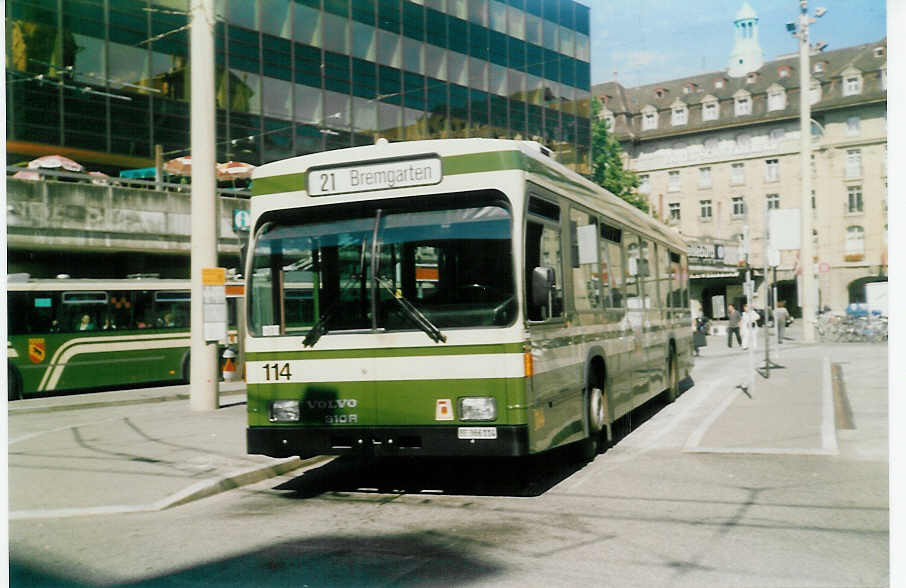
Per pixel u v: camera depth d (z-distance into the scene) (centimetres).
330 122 3203
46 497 775
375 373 711
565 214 823
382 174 725
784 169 6900
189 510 746
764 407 1284
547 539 589
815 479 790
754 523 627
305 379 735
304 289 743
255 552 581
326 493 795
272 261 755
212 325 1345
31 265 2512
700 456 934
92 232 2458
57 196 2383
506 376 677
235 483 844
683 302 1642
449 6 3500
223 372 2267
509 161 696
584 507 694
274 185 760
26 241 2308
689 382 1847
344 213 736
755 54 7350
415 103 3403
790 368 2009
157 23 2862
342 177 736
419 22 3431
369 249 722
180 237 2688
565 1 3881
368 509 712
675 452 969
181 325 2283
